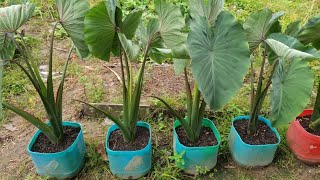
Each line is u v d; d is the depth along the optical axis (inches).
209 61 58.5
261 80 73.5
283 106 62.8
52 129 76.0
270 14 68.4
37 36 137.1
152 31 67.4
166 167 81.0
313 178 81.5
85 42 69.4
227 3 160.7
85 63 122.7
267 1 163.2
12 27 64.9
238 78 58.2
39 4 155.8
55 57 125.3
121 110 98.6
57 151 76.0
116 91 107.8
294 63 62.4
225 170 83.3
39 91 69.1
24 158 86.4
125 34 67.4
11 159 86.2
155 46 70.9
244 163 81.6
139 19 66.0
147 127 83.7
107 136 79.8
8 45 71.1
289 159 84.9
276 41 62.1
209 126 85.5
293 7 159.5
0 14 62.1
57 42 135.3
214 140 81.1
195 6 71.4
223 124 93.4
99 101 102.5
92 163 83.0
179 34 64.9
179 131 83.9
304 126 83.7
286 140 88.0
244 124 85.7
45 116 99.2
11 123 97.2
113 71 117.8
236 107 97.8
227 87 57.7
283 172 82.8
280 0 164.6
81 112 99.8
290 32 76.5
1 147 89.7
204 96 56.6
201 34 59.4
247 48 59.2
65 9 67.3
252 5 159.2
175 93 106.5
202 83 56.9
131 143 78.8
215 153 77.8
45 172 77.4
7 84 109.0
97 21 60.7
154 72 117.0
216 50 59.4
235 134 81.4
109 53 69.6
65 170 77.0
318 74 113.8
